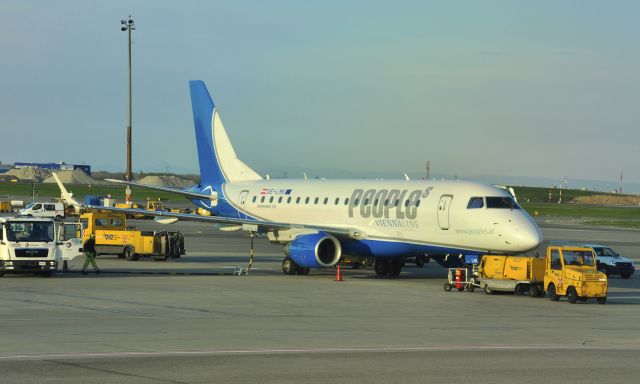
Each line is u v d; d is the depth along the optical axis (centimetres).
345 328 3234
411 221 5281
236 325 3266
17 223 5006
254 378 2245
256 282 5047
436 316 3656
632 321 3622
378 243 5484
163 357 2536
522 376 2319
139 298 4106
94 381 2192
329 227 5578
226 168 7062
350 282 5203
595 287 4228
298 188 6297
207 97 7200
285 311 3738
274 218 6362
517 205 5028
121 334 2992
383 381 2225
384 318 3559
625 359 2617
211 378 2239
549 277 4416
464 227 4978
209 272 5644
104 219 6988
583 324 3491
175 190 6975
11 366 2383
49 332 3023
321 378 2255
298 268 5622
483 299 4381
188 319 3419
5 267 4931
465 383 2217
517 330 3266
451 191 5138
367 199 5634
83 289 4459
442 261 5494
